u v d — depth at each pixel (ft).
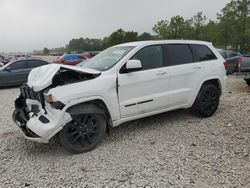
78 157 13.70
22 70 41.09
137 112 15.96
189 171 11.87
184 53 18.19
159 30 135.13
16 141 16.20
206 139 15.43
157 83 16.47
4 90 39.14
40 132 12.89
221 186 10.68
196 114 19.40
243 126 17.38
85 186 11.05
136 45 16.43
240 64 30.66
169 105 17.39
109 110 14.79
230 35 100.01
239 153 13.44
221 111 21.13
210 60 19.51
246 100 24.94
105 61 16.37
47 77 13.50
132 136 16.28
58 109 13.05
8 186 11.21
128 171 12.09
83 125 14.05
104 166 12.64
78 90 13.58
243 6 96.58
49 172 12.27
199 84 18.58
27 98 14.96
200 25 131.44
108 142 15.48
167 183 11.02
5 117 22.09
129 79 15.30
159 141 15.37
